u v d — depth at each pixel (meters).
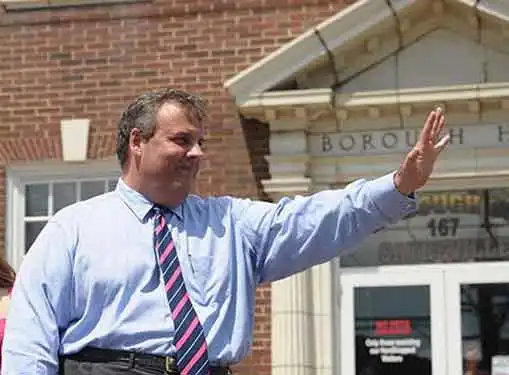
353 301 11.05
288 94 10.51
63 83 11.54
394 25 10.58
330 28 10.52
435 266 10.97
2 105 11.62
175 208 3.48
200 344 3.30
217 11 11.32
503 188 10.91
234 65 11.21
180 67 11.33
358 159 10.80
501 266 10.83
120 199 3.49
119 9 11.52
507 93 10.21
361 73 10.88
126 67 11.44
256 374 10.70
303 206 3.52
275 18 11.20
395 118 10.76
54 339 3.38
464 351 10.80
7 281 5.14
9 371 3.36
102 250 3.37
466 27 10.70
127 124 3.50
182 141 3.43
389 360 10.92
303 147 10.79
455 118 10.69
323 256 3.55
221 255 3.46
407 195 3.41
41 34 11.66
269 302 10.84
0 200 11.50
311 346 10.78
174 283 3.34
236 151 11.05
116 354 3.31
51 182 11.55
